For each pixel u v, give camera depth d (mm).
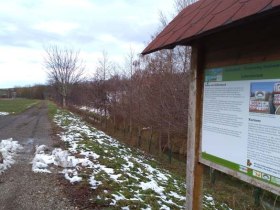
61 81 55625
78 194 7371
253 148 3762
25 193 7504
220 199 11898
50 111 43281
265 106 3578
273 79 3467
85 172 9109
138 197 7707
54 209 6574
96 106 33812
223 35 4266
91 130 22281
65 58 55719
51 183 8219
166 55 19453
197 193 5020
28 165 10117
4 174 9023
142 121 22750
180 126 17188
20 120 28672
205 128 4727
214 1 4359
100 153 12484
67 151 12336
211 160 4578
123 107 27641
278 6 2730
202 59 4785
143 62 25922
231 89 4133
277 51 3404
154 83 19953
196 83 4832
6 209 6605
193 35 3883
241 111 3957
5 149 12211
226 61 4227
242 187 13930
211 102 4570
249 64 3809
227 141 4223
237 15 3266
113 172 9578
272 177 3500
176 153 20703
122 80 29844
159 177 11258
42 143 14570
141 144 23141
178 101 17031
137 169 10922
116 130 29969
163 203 7664
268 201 11719
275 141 3459
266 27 3535
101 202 6863
